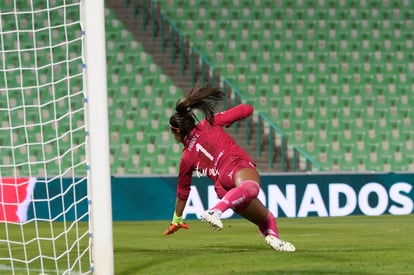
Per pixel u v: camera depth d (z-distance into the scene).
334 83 57.78
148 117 54.16
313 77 57.91
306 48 59.72
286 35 60.25
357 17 61.91
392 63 59.72
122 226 36.19
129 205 39.56
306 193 40.53
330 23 61.31
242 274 18.09
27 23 58.66
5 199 37.94
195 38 59.22
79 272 18.91
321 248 24.20
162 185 39.91
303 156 52.31
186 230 33.41
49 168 50.03
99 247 16.83
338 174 40.88
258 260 20.67
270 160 50.44
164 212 39.88
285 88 56.91
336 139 54.50
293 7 61.69
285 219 39.09
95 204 16.81
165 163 51.94
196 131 20.19
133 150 52.34
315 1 62.12
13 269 19.64
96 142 16.80
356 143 54.53
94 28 16.80
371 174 41.16
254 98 55.97
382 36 61.19
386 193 41.25
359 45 60.44
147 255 22.84
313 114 55.66
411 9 62.72
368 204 41.06
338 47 60.09
